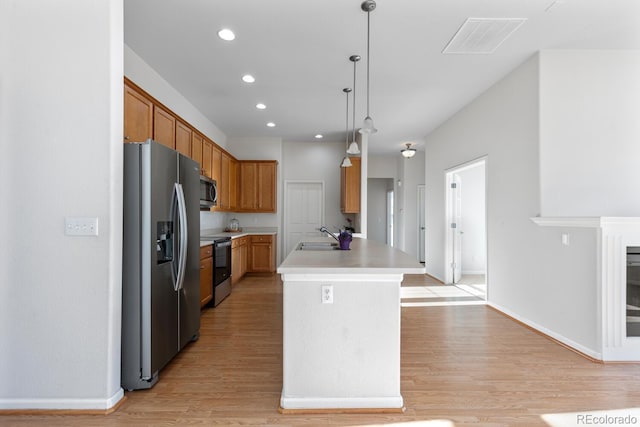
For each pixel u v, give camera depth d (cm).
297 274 200
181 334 273
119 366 212
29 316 200
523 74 353
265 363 265
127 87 271
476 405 205
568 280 300
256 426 185
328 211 725
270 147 686
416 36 300
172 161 256
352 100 461
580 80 328
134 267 221
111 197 203
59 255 201
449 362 267
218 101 466
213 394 218
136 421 189
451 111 511
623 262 266
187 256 285
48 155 201
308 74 379
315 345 202
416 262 207
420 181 824
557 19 275
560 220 298
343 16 270
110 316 203
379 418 193
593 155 329
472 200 713
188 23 279
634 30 292
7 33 201
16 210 200
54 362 200
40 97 201
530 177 344
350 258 227
